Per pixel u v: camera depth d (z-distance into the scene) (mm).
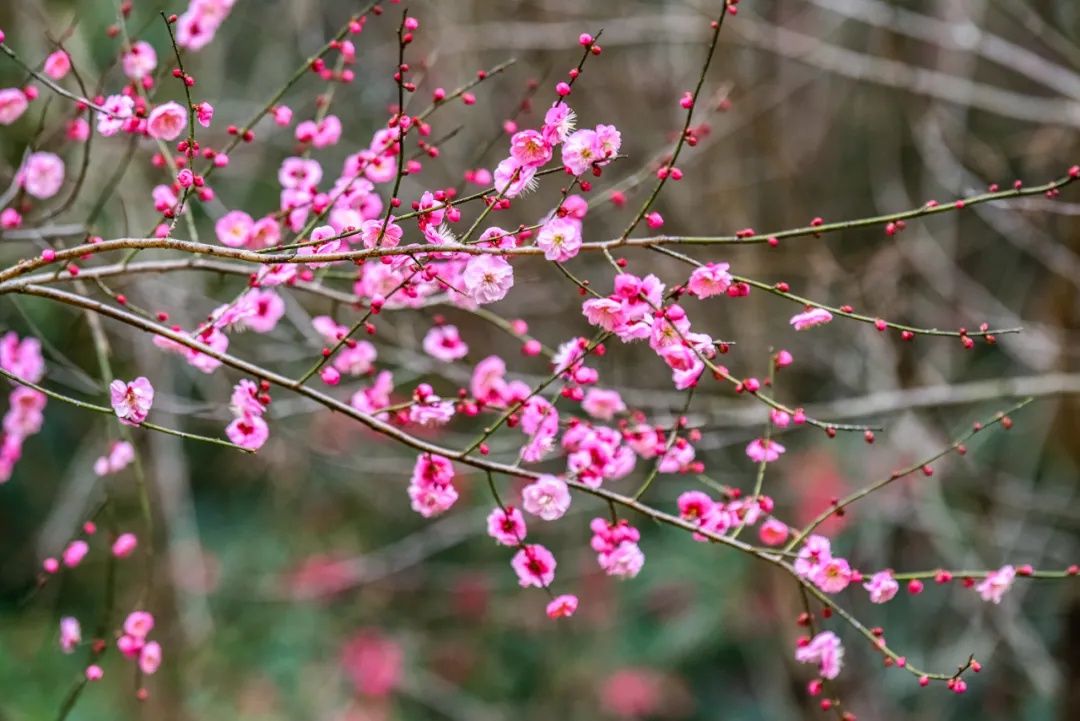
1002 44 2623
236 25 3271
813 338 3178
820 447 3131
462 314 3006
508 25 2955
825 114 3352
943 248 3234
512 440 2318
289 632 3383
